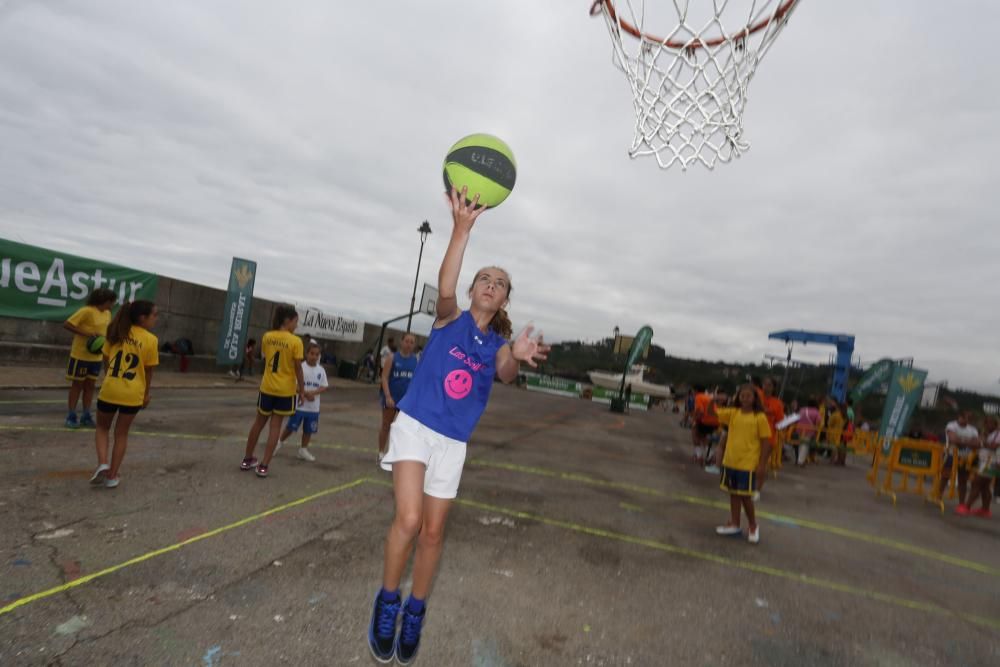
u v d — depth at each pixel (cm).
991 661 358
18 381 941
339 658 273
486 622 327
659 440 1594
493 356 264
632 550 498
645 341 2872
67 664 242
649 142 618
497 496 633
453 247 263
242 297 1512
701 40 611
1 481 466
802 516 748
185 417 882
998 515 979
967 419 985
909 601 453
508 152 281
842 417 1433
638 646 322
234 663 258
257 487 544
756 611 393
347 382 2148
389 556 237
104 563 341
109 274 1280
